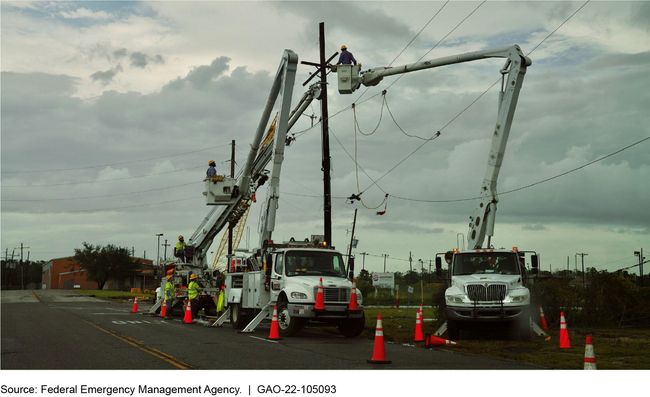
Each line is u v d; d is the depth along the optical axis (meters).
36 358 11.84
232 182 27.34
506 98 18.66
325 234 24.62
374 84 23.27
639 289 23.67
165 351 13.09
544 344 15.72
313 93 25.97
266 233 21.03
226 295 22.30
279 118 21.12
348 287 18.06
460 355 13.32
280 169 21.38
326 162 25.05
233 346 14.46
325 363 11.61
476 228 18.91
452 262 18.62
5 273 159.75
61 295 64.06
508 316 16.56
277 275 18.94
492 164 18.72
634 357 13.05
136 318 25.86
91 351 13.00
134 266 112.25
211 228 29.45
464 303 16.77
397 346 15.42
